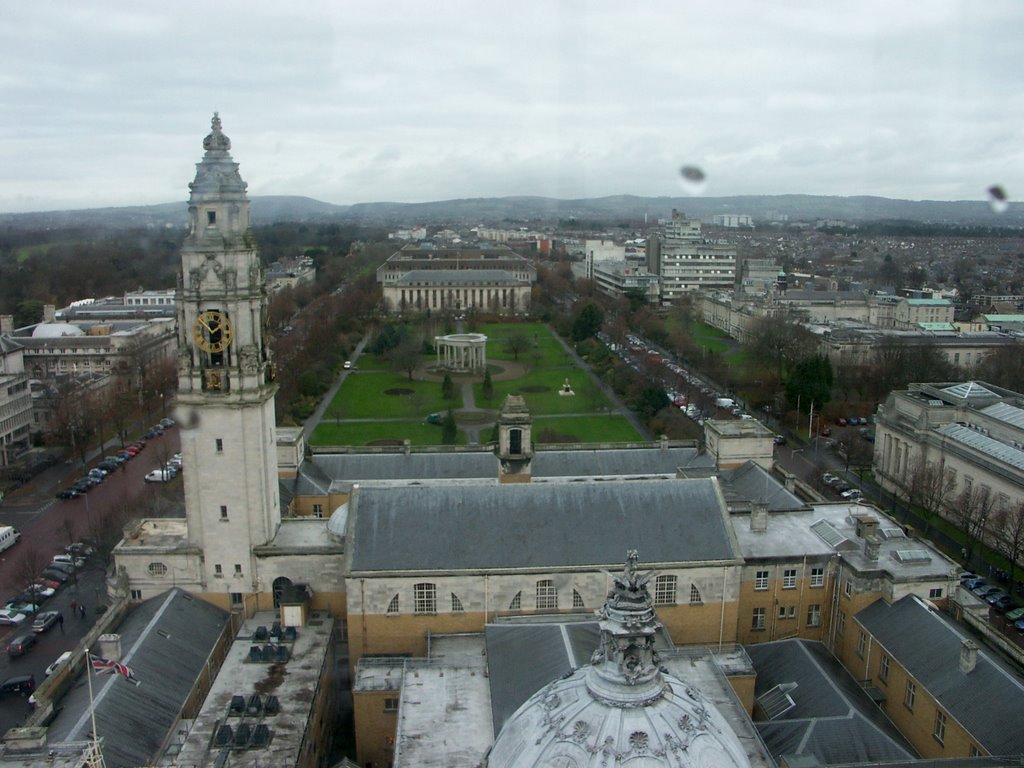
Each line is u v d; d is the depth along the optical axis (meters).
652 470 173.62
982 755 91.06
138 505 187.00
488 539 117.69
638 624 57.12
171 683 104.25
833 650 126.56
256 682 105.75
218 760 89.94
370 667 110.38
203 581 123.25
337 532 124.81
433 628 115.88
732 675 106.06
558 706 58.47
